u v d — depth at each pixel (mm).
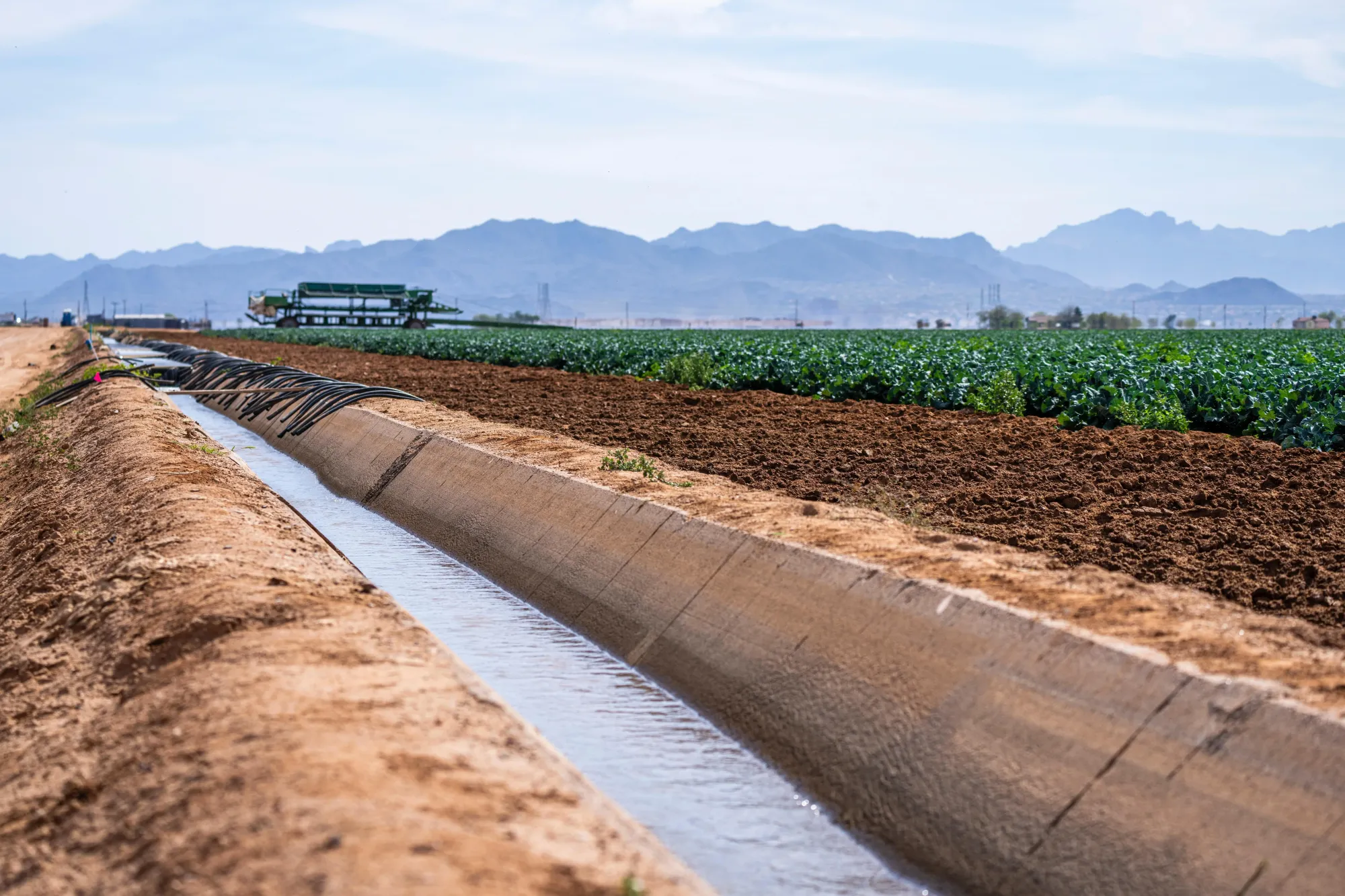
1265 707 5656
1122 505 11938
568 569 11742
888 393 23906
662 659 9578
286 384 27844
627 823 5516
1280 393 18812
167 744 6023
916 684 7312
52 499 15227
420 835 4738
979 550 9305
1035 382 21859
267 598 8523
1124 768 5938
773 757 7797
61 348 68375
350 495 18156
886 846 6648
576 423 20312
